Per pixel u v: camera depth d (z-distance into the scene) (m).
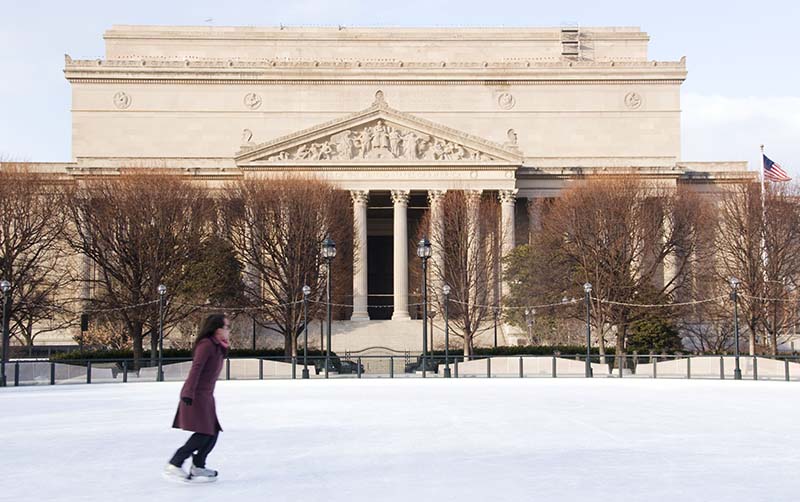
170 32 150.25
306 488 21.27
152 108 145.88
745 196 108.00
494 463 24.78
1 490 21.33
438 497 20.05
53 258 113.75
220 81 146.38
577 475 22.81
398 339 113.75
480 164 127.56
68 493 20.91
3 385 64.06
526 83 147.75
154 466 24.81
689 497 19.95
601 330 96.69
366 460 25.45
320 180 118.44
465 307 104.12
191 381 22.14
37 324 127.75
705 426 33.56
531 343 108.12
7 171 109.00
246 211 108.94
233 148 145.88
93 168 127.56
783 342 108.69
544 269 106.38
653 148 147.88
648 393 51.72
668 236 108.81
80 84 145.62
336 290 118.00
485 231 121.06
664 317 98.88
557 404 43.53
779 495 20.16
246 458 25.97
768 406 42.25
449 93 147.50
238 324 112.00
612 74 147.88
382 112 128.62
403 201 127.50
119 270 100.81
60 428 34.41
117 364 75.12
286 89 146.88
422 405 43.19
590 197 107.12
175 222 103.62
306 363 72.25
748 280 101.81
